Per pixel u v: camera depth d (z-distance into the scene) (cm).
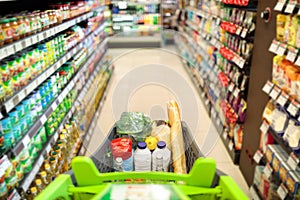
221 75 370
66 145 270
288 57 188
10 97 171
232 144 309
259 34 243
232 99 324
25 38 190
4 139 168
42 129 224
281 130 207
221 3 397
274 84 216
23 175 186
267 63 230
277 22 206
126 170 145
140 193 85
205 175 101
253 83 258
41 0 312
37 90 222
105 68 521
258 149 249
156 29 895
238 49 301
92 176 105
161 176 107
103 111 393
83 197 104
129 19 892
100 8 564
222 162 307
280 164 203
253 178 258
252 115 261
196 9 598
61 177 102
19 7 276
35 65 212
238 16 306
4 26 166
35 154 207
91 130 295
